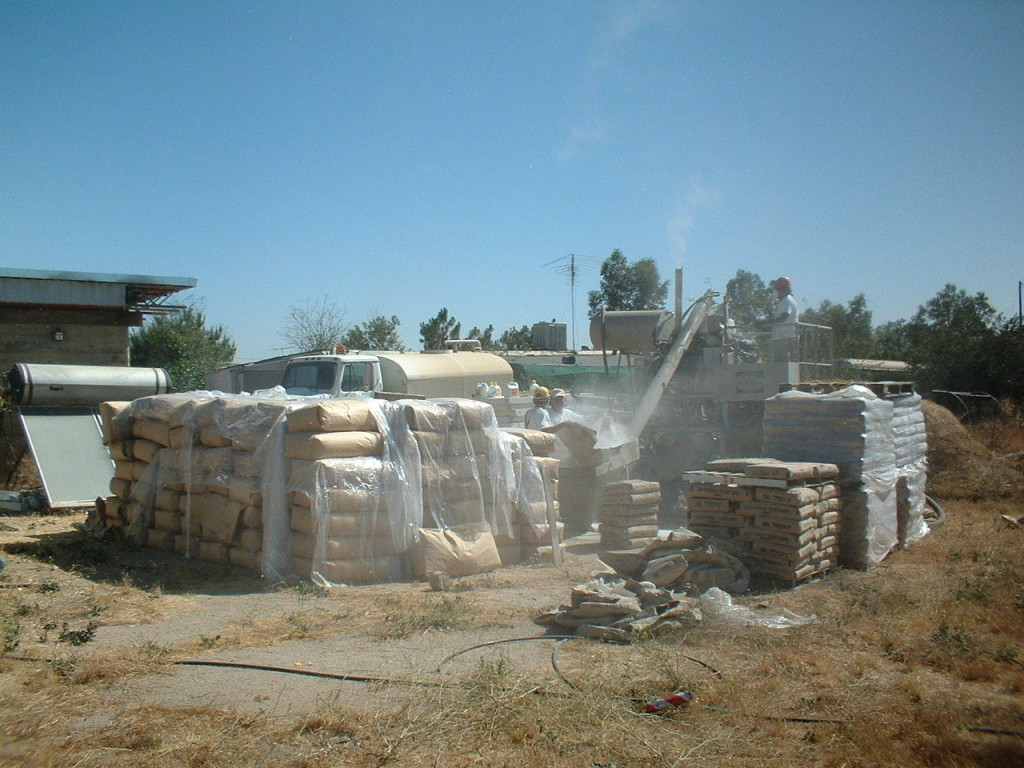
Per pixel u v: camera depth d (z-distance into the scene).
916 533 10.62
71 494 12.59
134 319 17.50
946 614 6.91
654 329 13.43
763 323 13.04
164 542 9.53
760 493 8.25
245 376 16.95
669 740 4.46
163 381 14.38
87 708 4.78
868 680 5.45
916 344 30.92
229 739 4.37
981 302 28.77
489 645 6.14
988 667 5.69
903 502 10.14
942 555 9.74
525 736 4.43
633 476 12.67
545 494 9.37
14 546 9.58
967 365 26.62
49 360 16.59
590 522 11.12
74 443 13.21
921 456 11.22
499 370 17.09
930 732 4.61
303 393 13.89
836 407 9.16
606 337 13.67
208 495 9.17
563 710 4.75
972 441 17.25
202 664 5.61
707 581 7.77
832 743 4.44
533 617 6.93
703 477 8.58
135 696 5.00
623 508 9.68
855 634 6.49
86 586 7.80
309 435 8.12
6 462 13.90
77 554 9.31
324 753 4.23
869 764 4.22
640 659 5.79
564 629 6.60
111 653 5.74
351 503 8.09
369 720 4.62
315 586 7.79
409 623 6.55
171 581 8.16
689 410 13.37
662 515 12.43
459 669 5.54
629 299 31.50
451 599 7.46
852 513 8.98
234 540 8.73
